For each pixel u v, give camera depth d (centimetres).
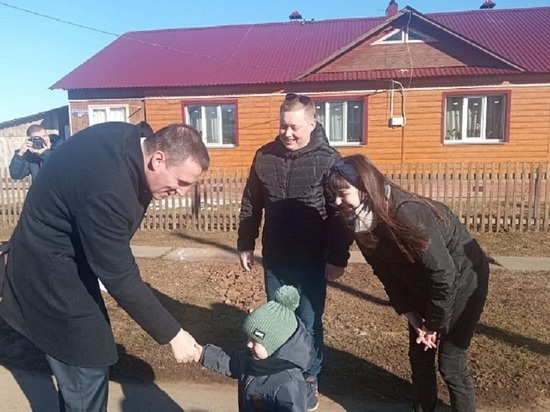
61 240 224
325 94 1566
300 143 308
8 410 340
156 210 1041
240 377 243
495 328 457
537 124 1484
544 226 950
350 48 1559
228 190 1027
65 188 215
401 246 229
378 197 223
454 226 250
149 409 336
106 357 240
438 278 233
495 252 796
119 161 214
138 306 223
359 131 1573
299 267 318
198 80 1623
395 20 1538
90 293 234
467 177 973
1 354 425
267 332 223
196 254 813
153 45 1959
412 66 1548
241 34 2025
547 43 1633
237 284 628
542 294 561
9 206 1090
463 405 277
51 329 232
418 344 292
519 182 967
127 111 1681
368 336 446
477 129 1534
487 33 1784
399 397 346
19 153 782
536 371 372
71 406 241
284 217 316
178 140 214
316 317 325
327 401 342
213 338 450
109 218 210
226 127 1648
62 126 2203
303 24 2086
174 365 396
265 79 1591
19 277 233
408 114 1530
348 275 656
